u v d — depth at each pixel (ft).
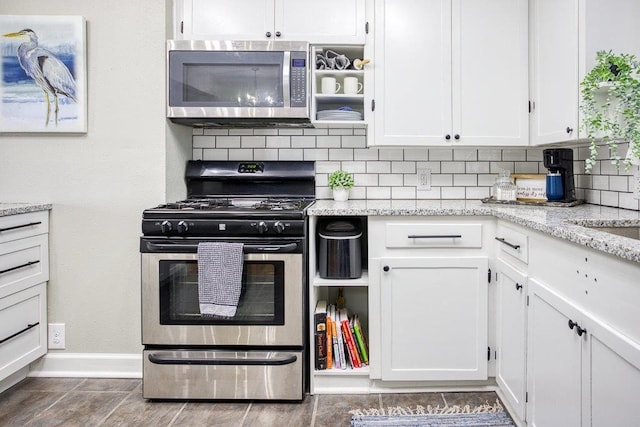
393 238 6.55
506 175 7.77
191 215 6.37
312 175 8.26
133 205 7.21
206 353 6.52
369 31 7.48
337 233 6.70
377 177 8.52
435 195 8.50
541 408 4.88
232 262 6.24
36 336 7.01
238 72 7.20
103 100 7.15
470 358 6.56
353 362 6.85
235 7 7.50
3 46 7.05
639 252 3.09
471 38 7.41
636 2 5.78
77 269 7.25
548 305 4.69
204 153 8.52
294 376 6.47
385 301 6.57
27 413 6.22
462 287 6.53
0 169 7.20
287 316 6.44
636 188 5.60
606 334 3.57
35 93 7.09
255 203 7.54
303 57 7.16
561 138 6.42
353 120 7.67
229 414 6.22
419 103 7.47
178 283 6.51
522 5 7.38
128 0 7.11
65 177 7.20
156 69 7.14
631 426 3.25
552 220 5.08
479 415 6.11
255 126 8.24
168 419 6.08
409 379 6.62
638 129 4.91
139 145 7.18
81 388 6.95
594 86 5.29
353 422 5.98
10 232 6.35
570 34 6.12
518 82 7.43
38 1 7.07
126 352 7.33
